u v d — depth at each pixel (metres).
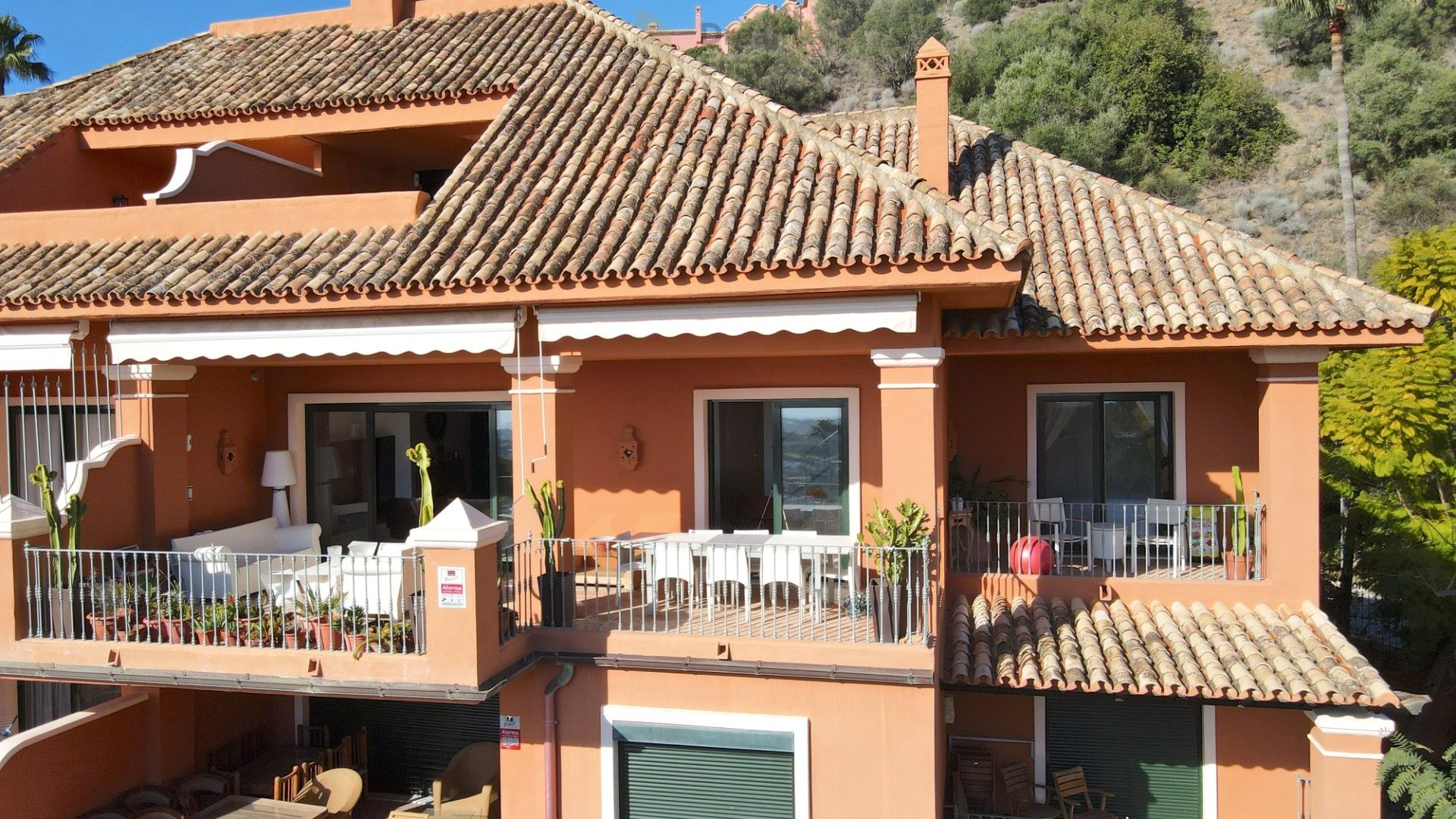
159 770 11.34
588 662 9.59
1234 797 11.34
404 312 10.06
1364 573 17.69
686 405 12.78
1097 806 11.81
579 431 13.13
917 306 9.01
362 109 14.16
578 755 9.76
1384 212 39.84
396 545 12.60
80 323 10.96
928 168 13.24
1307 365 10.79
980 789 11.79
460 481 13.46
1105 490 13.39
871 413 12.09
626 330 9.46
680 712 9.49
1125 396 13.25
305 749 12.83
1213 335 10.48
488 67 14.80
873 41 52.66
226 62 16.48
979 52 48.94
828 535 12.14
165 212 12.14
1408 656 17.91
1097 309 11.15
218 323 10.47
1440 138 40.81
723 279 9.03
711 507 12.83
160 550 11.43
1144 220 13.12
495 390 13.11
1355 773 9.42
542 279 9.33
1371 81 43.16
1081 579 11.55
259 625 9.59
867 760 9.04
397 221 11.47
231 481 12.93
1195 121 44.31
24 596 10.12
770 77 51.34
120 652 9.77
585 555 11.60
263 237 11.74
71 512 10.26
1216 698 9.46
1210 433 12.73
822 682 9.13
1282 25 48.16
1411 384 16.19
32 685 12.93
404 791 13.02
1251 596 11.06
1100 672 9.67
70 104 15.55
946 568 11.66
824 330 9.11
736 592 9.88
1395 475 17.03
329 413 13.81
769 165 11.13
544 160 12.16
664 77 14.06
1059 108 43.44
